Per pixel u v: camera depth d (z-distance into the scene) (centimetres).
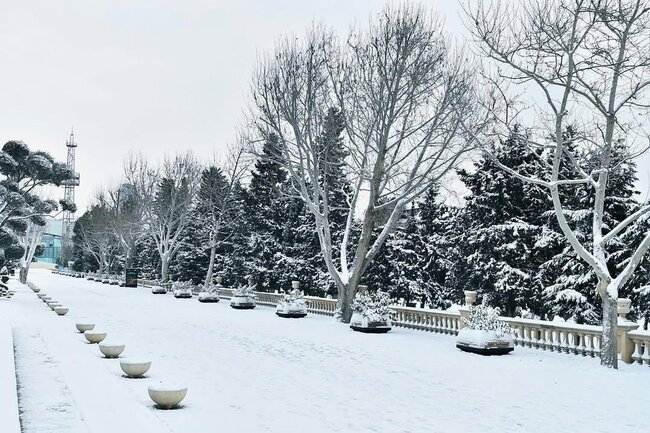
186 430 891
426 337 2286
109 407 931
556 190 1644
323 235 2967
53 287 6188
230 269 5578
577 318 2634
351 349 1920
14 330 2030
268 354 1766
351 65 2784
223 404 1078
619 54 1584
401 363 1642
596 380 1405
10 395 914
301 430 910
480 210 3238
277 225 4794
